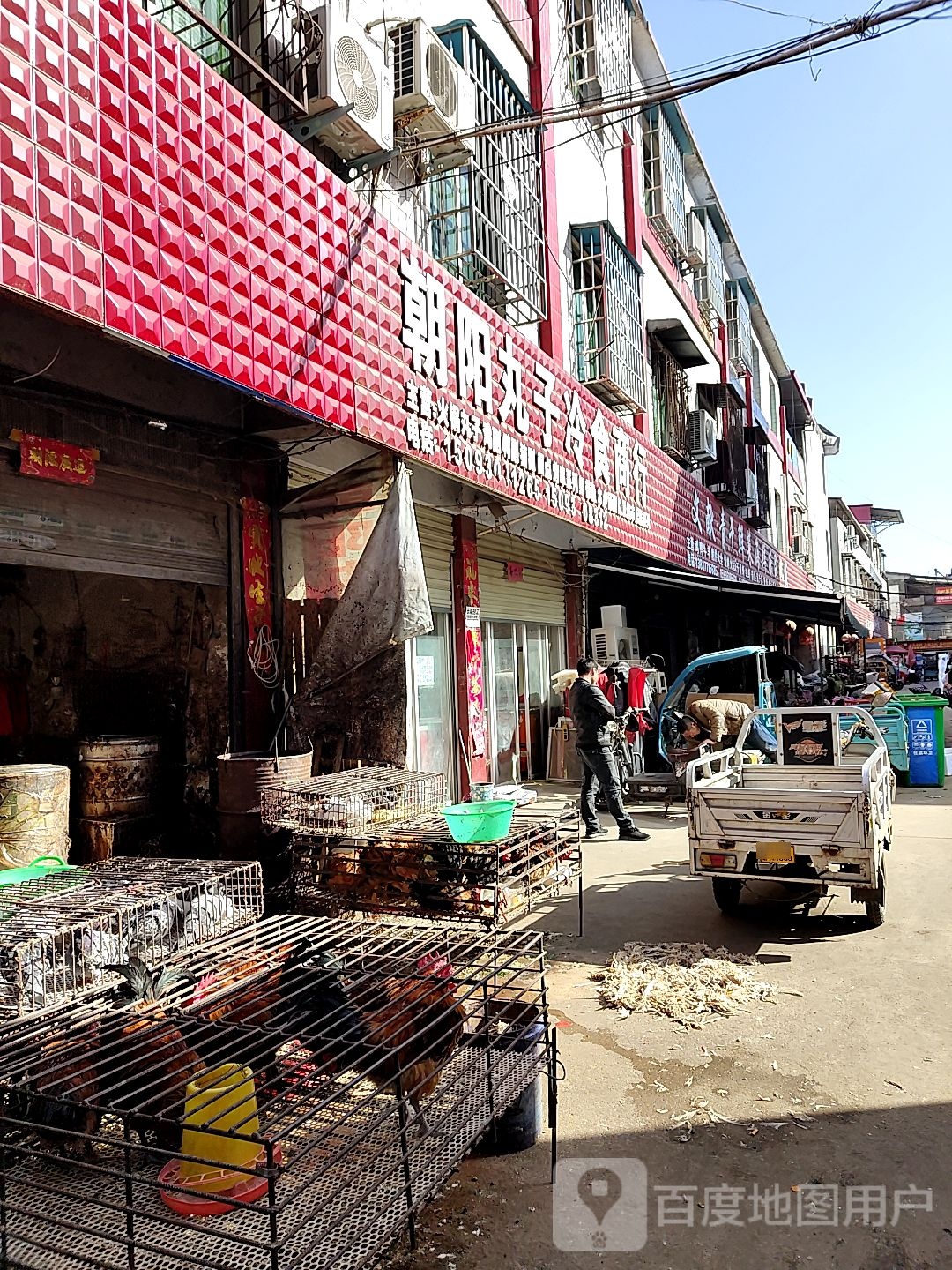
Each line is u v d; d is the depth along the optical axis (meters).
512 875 4.57
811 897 6.15
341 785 5.05
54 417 4.43
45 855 4.55
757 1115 3.22
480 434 6.97
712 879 6.29
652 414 14.16
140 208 3.73
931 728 11.48
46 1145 2.49
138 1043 2.58
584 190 11.62
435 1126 2.36
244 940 3.56
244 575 5.75
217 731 5.67
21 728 6.18
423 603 5.55
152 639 5.96
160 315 3.82
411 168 6.89
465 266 7.88
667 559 12.92
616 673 11.00
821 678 20.14
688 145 16.84
